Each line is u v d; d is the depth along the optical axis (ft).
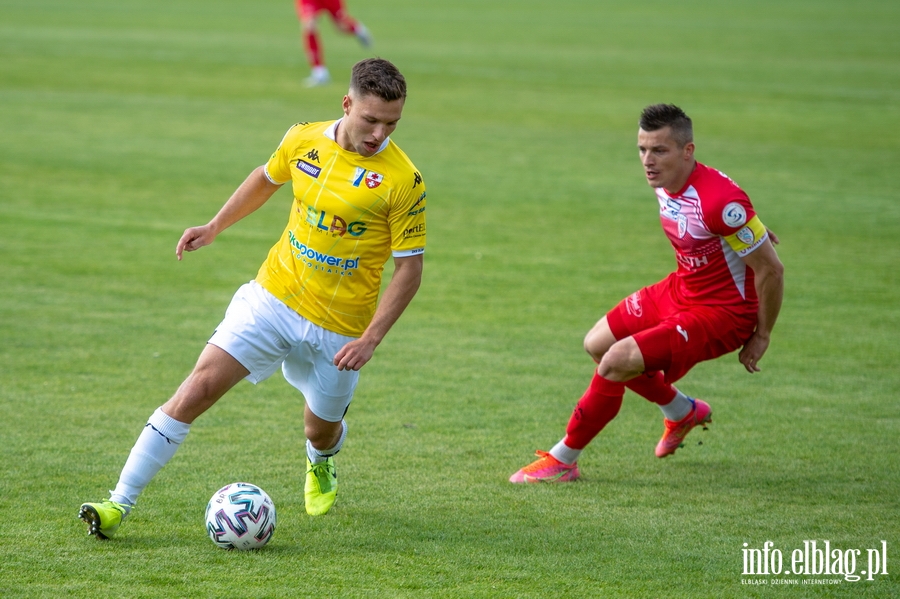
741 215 57.36
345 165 50.16
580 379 80.12
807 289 106.42
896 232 129.59
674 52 339.77
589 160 175.83
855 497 58.18
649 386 62.49
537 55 325.62
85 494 55.26
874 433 69.46
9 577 44.80
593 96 246.27
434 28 412.16
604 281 108.99
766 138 194.59
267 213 136.77
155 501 55.11
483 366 82.84
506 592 44.93
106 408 70.23
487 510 55.47
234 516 48.42
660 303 63.16
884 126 208.74
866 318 97.35
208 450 63.72
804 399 76.64
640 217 138.21
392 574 46.55
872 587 46.47
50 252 112.88
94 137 180.24
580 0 602.03
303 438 66.49
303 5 251.19
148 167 158.51
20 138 177.17
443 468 61.98
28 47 301.22
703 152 180.24
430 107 227.40
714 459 64.80
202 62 286.87
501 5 550.36
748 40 380.37
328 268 51.19
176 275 106.42
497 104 233.14
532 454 64.80
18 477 57.47
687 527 53.42
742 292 60.54
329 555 48.73
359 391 76.38
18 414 68.33
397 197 50.11
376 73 47.52
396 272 51.01
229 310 52.70
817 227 131.54
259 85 248.52
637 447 67.46
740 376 82.33
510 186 155.02
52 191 141.59
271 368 52.60
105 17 413.80
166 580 45.06
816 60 318.45
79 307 94.79
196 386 50.65
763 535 52.44
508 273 111.45
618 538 51.72
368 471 61.21
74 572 45.60
